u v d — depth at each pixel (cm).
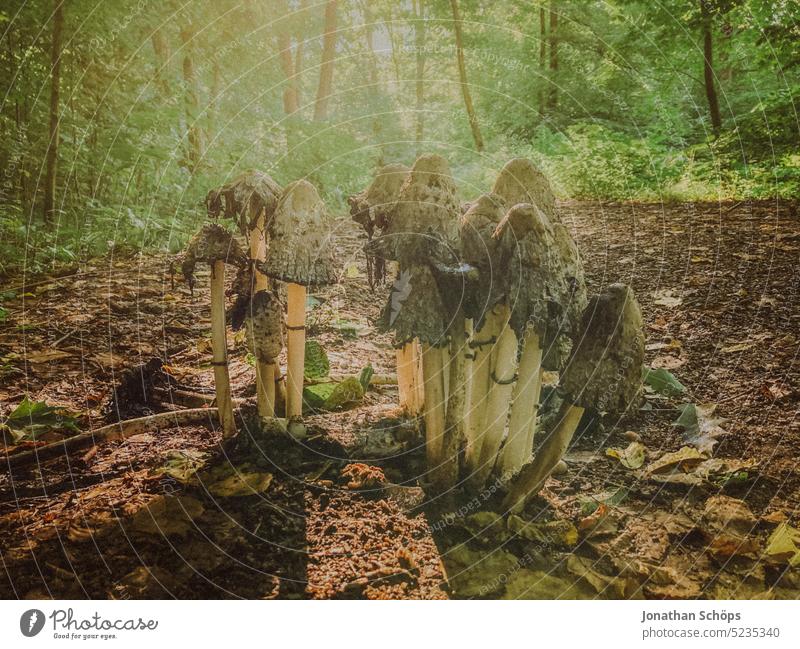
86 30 725
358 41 1588
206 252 245
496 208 231
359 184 1101
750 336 395
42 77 734
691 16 973
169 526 228
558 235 228
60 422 300
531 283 212
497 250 221
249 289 268
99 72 786
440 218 227
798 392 328
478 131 1222
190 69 941
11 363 382
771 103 848
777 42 858
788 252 536
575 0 1241
